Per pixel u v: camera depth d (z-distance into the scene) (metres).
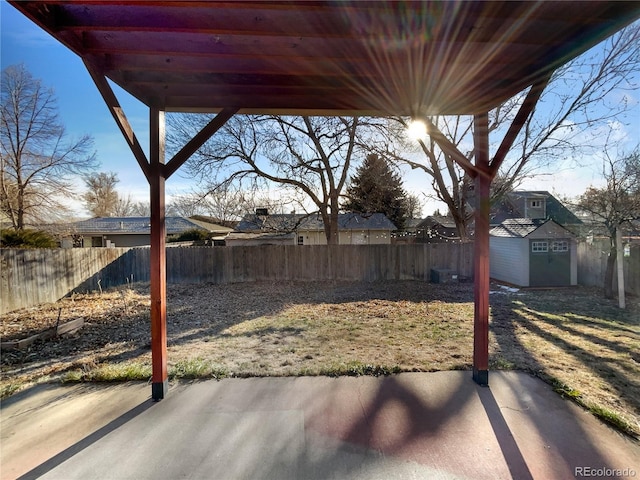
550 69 2.72
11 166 12.84
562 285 8.68
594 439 2.25
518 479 1.89
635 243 7.42
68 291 7.79
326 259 9.91
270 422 2.49
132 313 6.21
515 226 9.43
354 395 2.89
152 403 2.79
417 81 3.09
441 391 2.94
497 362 3.55
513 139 2.92
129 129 2.77
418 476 1.92
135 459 2.08
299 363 3.61
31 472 1.97
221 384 3.13
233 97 3.30
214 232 21.89
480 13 2.11
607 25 2.24
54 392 3.00
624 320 5.41
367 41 2.45
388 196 17.41
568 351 3.91
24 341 4.23
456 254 10.09
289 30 2.22
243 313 6.16
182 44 2.44
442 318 5.61
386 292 8.19
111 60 2.63
